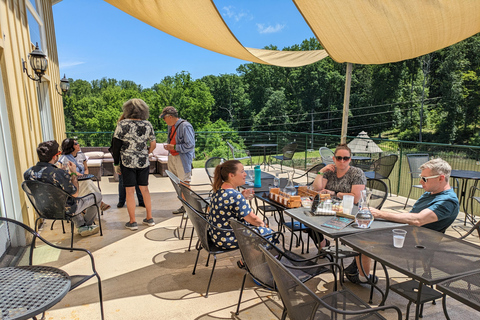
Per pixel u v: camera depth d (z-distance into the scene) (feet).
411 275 5.03
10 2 11.66
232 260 10.63
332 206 8.53
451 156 17.94
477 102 117.29
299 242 12.17
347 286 8.85
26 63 13.33
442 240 6.49
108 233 13.01
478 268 5.28
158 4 12.58
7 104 10.75
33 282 5.57
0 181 10.32
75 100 153.58
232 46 15.29
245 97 164.04
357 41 13.42
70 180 10.64
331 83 150.00
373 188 10.96
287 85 158.40
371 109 140.77
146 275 9.54
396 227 7.23
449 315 7.59
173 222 14.44
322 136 29.30
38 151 10.33
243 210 8.11
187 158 14.84
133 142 12.88
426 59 126.72
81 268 9.95
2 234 9.80
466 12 10.42
